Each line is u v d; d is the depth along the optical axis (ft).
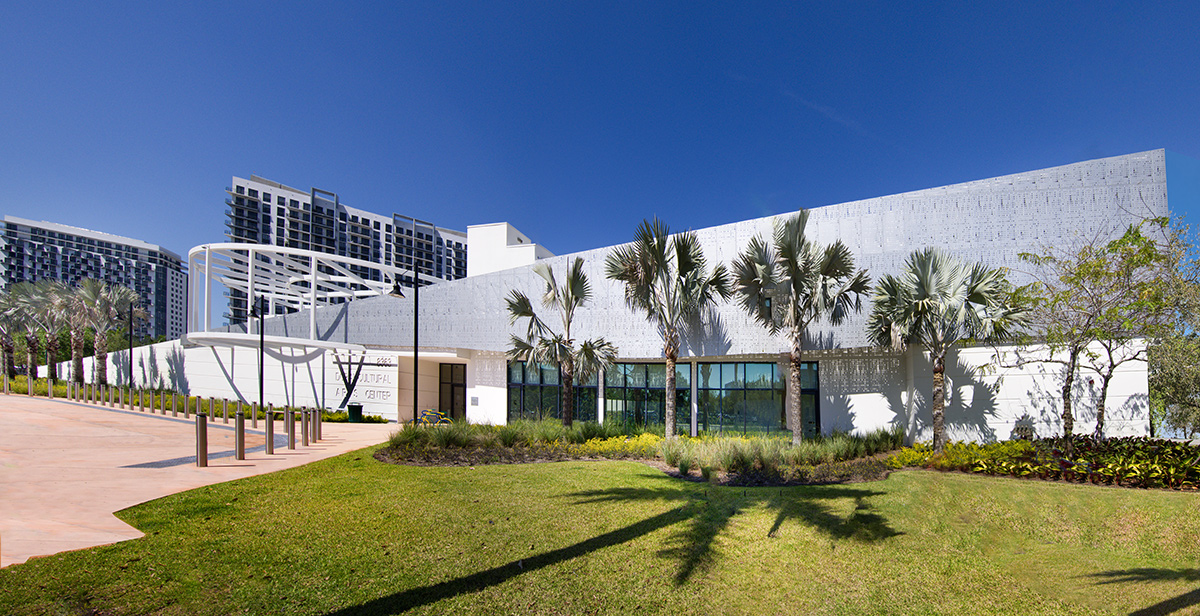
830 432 58.03
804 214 47.44
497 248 106.01
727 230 61.31
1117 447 36.68
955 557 20.27
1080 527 23.77
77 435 42.65
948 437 50.70
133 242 496.64
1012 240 50.14
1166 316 36.68
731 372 64.69
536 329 66.85
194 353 106.01
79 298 118.42
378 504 23.81
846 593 16.67
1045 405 47.96
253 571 15.14
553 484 30.32
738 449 39.50
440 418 63.93
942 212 52.65
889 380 56.39
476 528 20.79
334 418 81.61
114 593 12.89
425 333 80.59
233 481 26.96
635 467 37.60
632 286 55.57
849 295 54.75
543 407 73.61
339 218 336.49
